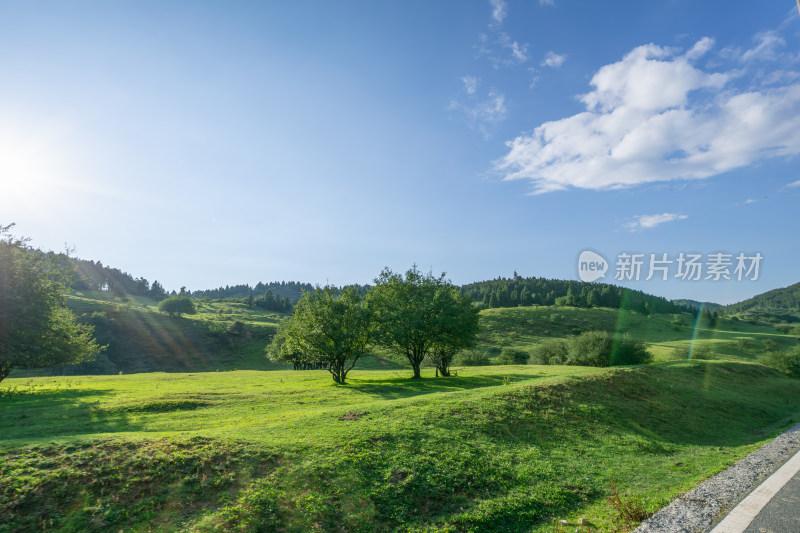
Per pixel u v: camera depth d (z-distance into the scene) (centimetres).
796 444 1386
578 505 1017
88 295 16300
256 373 4903
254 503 852
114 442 1037
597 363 5550
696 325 11775
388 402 1861
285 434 1303
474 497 1016
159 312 13450
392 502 952
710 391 3020
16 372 7725
